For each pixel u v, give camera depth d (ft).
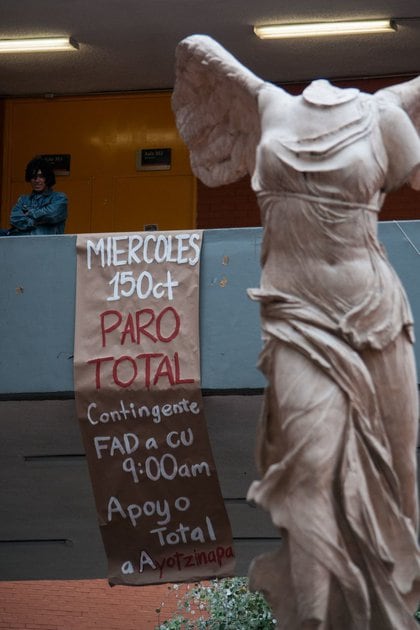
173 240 49.96
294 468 34.06
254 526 54.24
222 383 49.01
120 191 78.74
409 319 35.27
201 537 50.16
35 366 50.26
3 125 79.71
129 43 73.15
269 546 54.85
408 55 72.69
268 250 35.45
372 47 72.23
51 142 79.41
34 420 52.75
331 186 34.86
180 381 49.19
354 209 34.94
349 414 34.24
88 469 52.31
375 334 34.71
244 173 40.16
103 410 49.75
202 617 73.26
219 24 70.79
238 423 50.67
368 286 34.83
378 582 34.37
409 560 34.65
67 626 85.56
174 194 78.18
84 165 79.15
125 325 49.83
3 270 50.75
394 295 35.14
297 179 34.94
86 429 49.80
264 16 69.77
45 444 53.67
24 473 54.85
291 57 73.51
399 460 35.24
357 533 34.04
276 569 34.94
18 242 50.83
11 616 85.76
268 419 35.19
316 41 71.87
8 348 50.44
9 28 72.23
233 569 50.01
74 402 51.85
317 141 35.06
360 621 33.99
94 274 50.34
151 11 69.77
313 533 33.81
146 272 49.96
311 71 74.74
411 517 35.63
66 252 50.57
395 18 69.56
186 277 49.62
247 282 49.26
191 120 40.01
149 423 49.57
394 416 35.06
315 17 69.87
